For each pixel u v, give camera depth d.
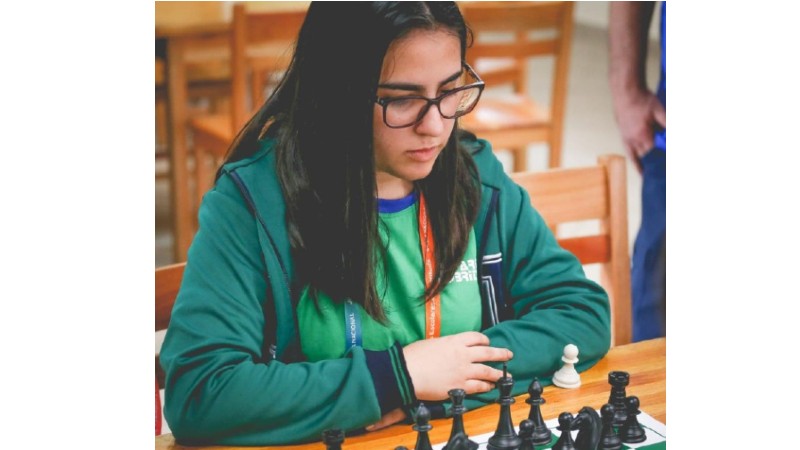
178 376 1.40
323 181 1.47
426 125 1.38
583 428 1.37
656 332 2.63
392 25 1.33
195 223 3.18
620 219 1.98
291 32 2.97
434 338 1.50
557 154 3.56
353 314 1.51
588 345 1.62
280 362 1.43
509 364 1.53
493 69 3.92
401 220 1.55
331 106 1.43
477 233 1.64
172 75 3.02
